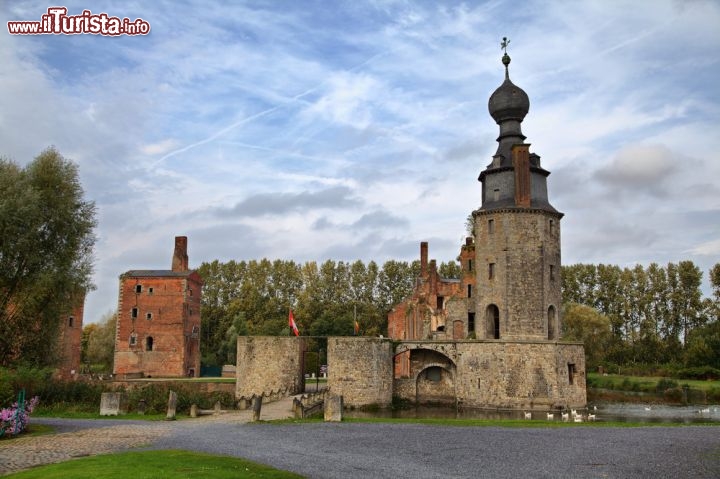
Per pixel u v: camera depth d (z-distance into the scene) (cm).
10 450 2311
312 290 12044
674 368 9406
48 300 4288
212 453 2242
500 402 5322
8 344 4209
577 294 12094
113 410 3825
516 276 5700
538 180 5975
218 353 10219
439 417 4906
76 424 3247
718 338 9081
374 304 12262
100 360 10200
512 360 5350
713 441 2728
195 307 8688
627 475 1936
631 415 4994
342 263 12494
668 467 2075
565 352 5409
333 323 11056
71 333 6888
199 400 4606
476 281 5944
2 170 4234
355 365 5538
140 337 8188
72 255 4328
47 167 4384
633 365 10331
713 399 6569
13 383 3794
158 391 4672
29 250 4141
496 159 6034
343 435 2833
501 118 6156
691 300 11281
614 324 11619
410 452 2331
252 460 2094
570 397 5366
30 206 4009
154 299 8262
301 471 1902
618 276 11962
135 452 2197
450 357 5653
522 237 5744
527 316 5647
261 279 12088
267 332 10388
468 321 6669
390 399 5647
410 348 5712
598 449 2462
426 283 7706
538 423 3534
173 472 1780
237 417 3709
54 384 4319
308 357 9081
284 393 5422
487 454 2306
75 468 1847
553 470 2000
